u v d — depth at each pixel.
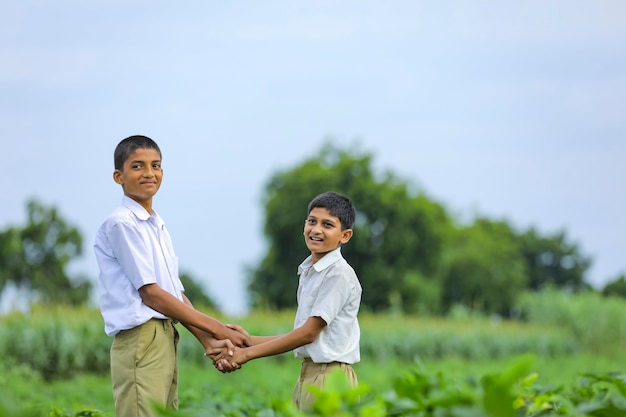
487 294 59.84
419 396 4.10
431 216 52.62
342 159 52.53
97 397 12.70
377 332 24.88
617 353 29.97
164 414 3.60
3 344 16.42
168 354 6.31
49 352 16.72
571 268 72.00
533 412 4.84
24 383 13.98
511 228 71.81
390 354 24.53
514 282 61.56
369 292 49.97
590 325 31.12
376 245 50.88
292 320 22.81
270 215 51.78
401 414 4.00
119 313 6.23
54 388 14.09
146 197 6.43
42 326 16.88
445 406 3.68
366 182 51.47
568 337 30.42
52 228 43.00
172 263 6.57
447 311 55.75
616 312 31.34
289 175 52.81
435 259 52.41
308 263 6.45
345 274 6.29
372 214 50.94
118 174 6.48
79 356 16.84
